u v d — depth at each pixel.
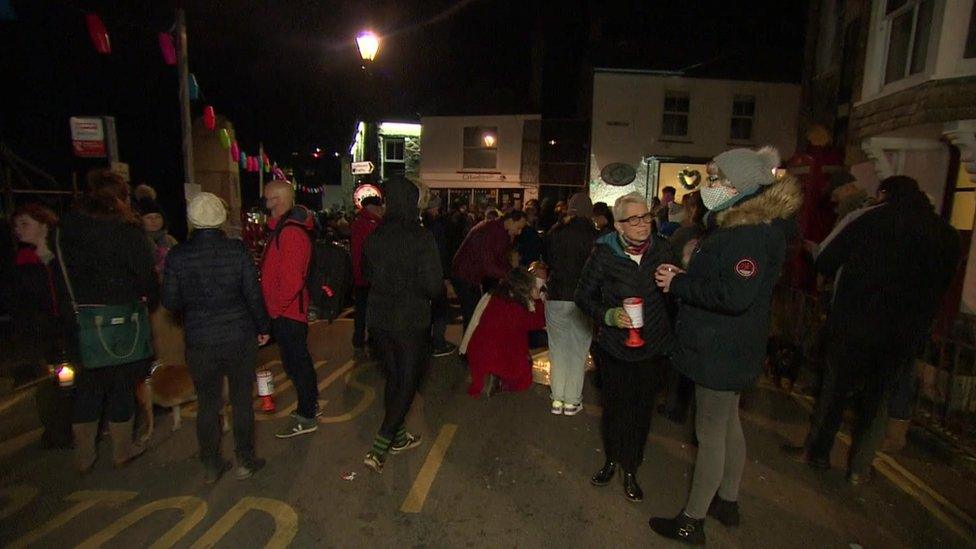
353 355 7.08
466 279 6.88
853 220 3.83
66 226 3.70
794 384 6.00
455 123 21.31
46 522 3.43
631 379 3.62
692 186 17.30
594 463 4.25
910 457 4.40
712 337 2.98
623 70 17.36
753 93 17.48
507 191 21.03
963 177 6.88
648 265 3.51
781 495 3.82
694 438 4.75
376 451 3.96
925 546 3.29
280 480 3.94
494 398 5.62
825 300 5.85
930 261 3.55
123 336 3.85
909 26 7.37
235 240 3.71
